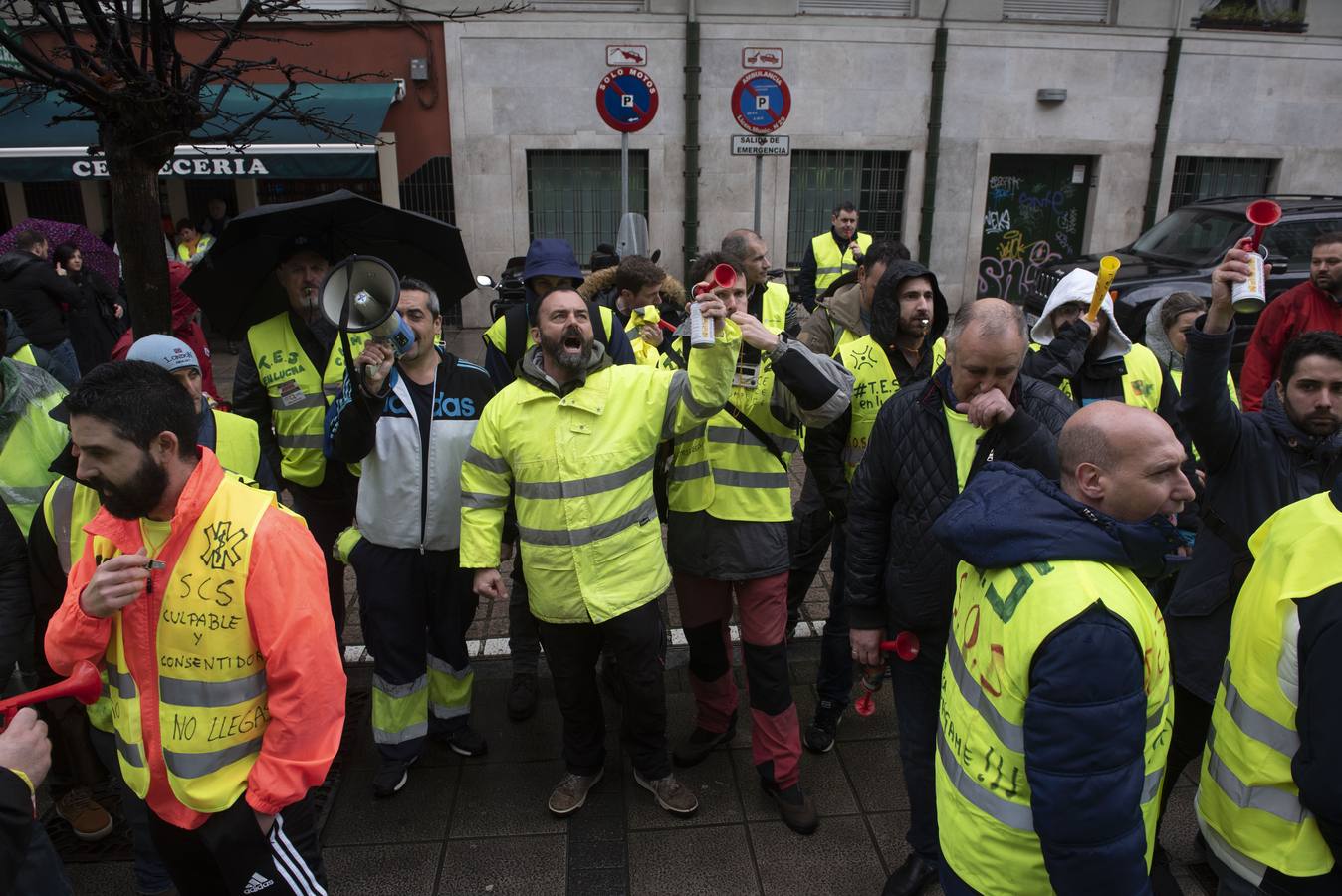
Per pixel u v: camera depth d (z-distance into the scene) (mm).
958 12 11617
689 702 3781
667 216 11797
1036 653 1631
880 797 3170
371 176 10398
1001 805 1747
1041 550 1667
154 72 3016
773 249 12039
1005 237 12750
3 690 2451
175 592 1831
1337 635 1709
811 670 3992
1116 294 8523
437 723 3393
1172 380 3393
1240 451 2553
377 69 11039
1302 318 4301
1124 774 1560
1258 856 1919
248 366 3502
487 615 4535
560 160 11766
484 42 11039
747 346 2975
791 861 2867
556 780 3291
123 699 1907
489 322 11789
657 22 11164
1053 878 1619
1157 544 1647
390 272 2695
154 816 1962
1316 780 1726
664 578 2914
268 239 3254
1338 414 2438
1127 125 12359
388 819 3078
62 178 10008
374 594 3105
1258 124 12609
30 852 1738
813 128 11742
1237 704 1961
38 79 2945
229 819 1883
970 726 1828
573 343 2699
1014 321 2219
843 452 3400
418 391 3109
